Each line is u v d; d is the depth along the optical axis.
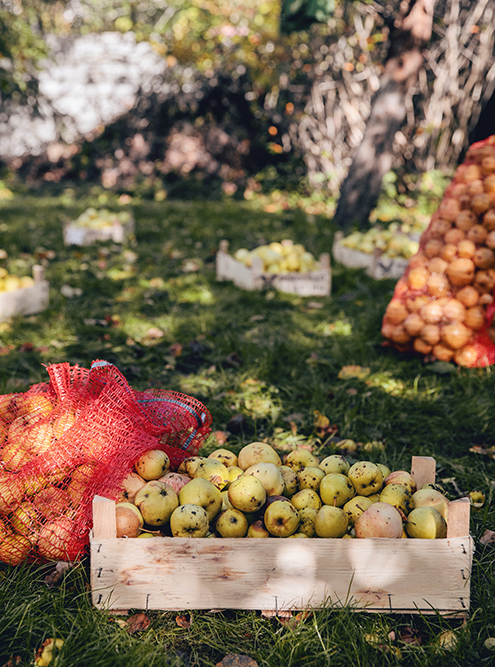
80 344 4.11
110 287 5.68
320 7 8.09
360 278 6.14
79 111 14.75
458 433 3.16
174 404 2.39
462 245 3.75
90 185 13.84
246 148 13.87
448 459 2.87
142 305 5.11
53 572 1.94
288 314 5.01
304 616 1.81
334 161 13.08
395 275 6.22
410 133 12.23
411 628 1.81
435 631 1.82
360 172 9.14
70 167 14.42
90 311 4.92
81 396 2.20
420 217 10.24
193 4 12.41
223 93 13.90
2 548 1.94
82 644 1.70
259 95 13.77
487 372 3.78
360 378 3.73
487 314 3.79
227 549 1.79
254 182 13.62
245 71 13.66
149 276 6.11
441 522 1.86
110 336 4.39
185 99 13.93
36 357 3.89
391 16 8.66
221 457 2.27
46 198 12.47
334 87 12.81
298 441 3.01
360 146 9.19
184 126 13.99
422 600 1.82
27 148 14.84
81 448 2.00
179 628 1.80
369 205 9.28
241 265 5.80
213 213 10.24
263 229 9.03
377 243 6.53
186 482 2.04
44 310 4.85
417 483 2.20
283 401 3.44
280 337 4.46
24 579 1.91
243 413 3.27
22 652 1.71
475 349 3.83
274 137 13.85
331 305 5.35
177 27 12.93
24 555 1.98
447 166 12.25
